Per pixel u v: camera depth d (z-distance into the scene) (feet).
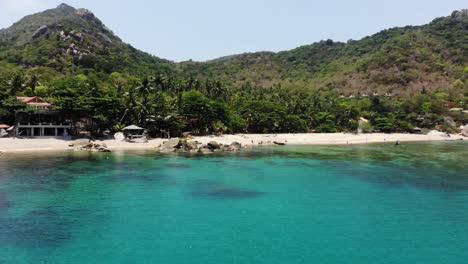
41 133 342.44
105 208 119.96
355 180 170.50
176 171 192.24
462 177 178.91
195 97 433.48
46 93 414.21
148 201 129.39
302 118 568.00
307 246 88.17
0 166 199.21
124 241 90.99
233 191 146.20
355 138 462.19
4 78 442.09
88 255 82.33
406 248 87.15
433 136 536.83
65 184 155.33
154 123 392.27
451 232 98.37
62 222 105.19
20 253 83.20
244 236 94.68
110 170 191.72
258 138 418.92
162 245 88.43
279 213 115.75
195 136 413.18
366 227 102.22
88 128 364.38
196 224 104.32
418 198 135.95
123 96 396.78
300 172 192.85
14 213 113.09
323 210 119.34
